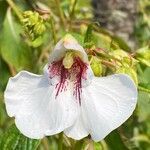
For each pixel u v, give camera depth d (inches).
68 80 6.5
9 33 9.4
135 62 6.9
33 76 6.5
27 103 6.4
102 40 8.7
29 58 9.4
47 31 8.6
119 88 6.3
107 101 6.4
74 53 6.6
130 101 6.3
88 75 6.5
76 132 6.4
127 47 8.4
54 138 9.3
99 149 7.2
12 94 6.4
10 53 9.4
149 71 9.0
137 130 9.5
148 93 7.6
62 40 6.6
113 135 8.0
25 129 6.4
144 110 8.8
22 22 7.6
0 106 9.5
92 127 6.3
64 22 8.9
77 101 6.4
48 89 6.5
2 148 7.3
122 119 6.3
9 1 9.5
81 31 8.6
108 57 6.8
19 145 7.3
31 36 7.5
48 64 6.6
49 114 6.4
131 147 9.3
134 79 6.7
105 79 6.4
